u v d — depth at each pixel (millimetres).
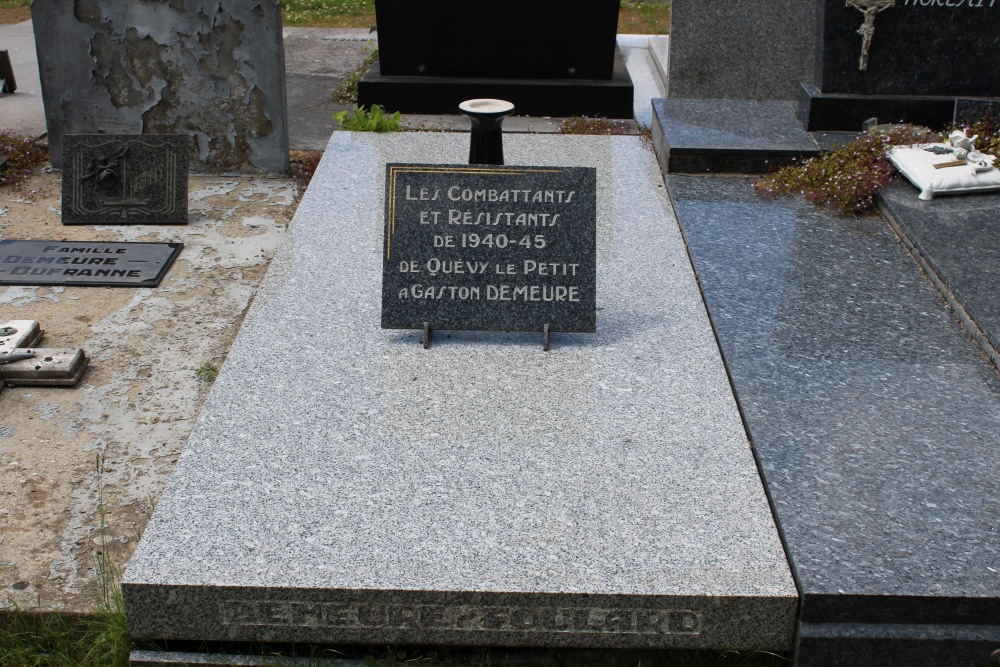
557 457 3471
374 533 3090
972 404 3896
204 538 3061
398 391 3852
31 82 10078
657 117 7148
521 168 4109
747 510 3236
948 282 4727
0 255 5633
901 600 2902
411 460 3438
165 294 5297
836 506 3273
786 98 8719
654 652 3053
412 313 4164
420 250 4137
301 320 4391
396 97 9031
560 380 3957
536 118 8984
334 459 3436
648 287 4801
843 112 6754
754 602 2908
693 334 4355
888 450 3584
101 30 6762
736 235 5508
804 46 8500
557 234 4137
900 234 5473
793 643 2979
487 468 3402
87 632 3141
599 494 3289
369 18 14820
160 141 6105
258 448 3486
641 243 5340
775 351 4254
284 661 2984
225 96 6938
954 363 4203
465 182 4121
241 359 4055
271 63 6816
